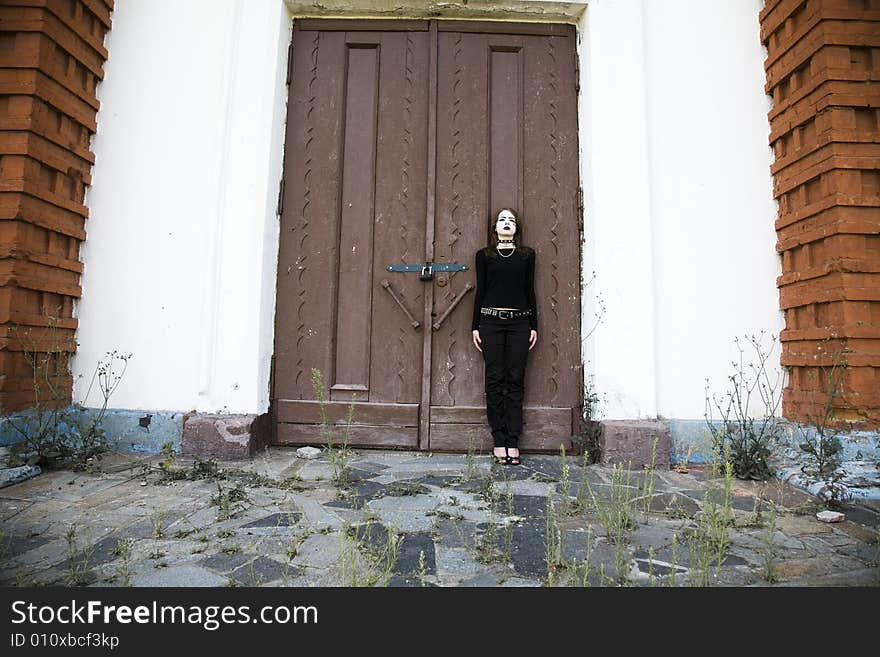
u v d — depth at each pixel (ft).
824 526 8.05
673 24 13.47
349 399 13.09
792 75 12.41
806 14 11.88
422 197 13.61
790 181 12.35
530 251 12.55
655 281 12.78
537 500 9.13
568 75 13.98
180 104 13.21
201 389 12.35
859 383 10.75
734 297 12.78
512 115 13.84
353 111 13.87
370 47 14.08
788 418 12.26
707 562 6.21
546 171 13.69
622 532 7.65
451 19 14.03
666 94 13.26
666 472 11.38
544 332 13.19
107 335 12.71
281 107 13.57
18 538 7.36
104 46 13.42
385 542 7.22
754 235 12.92
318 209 13.58
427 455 12.57
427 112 13.80
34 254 11.46
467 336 13.24
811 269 11.68
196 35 13.42
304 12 13.97
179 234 12.85
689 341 12.66
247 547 7.05
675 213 12.97
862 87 11.28
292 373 13.16
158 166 13.07
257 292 12.57
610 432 11.78
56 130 12.03
